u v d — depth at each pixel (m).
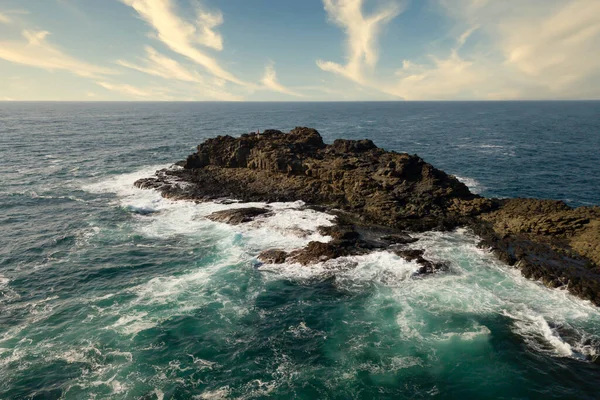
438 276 32.88
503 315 27.53
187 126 180.12
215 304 29.59
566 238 37.75
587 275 31.44
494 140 126.12
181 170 69.75
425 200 48.00
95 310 28.81
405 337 25.52
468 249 37.69
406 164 54.12
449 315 27.67
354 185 52.62
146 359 23.70
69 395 20.91
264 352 24.42
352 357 23.83
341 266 34.53
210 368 23.02
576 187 64.69
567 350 23.95
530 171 77.06
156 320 27.59
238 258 37.00
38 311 28.69
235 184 60.44
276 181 58.94
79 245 40.66
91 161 85.12
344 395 20.89
